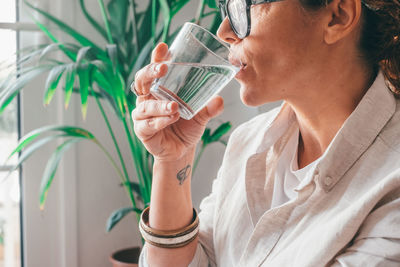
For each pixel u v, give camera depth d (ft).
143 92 2.15
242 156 3.03
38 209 5.53
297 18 2.19
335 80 2.31
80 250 5.64
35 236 5.55
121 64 4.91
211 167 5.80
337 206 2.24
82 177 5.57
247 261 2.53
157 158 2.66
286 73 2.28
